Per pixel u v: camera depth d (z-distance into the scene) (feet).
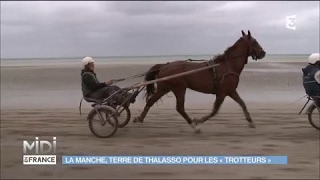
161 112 37.35
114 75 79.82
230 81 27.96
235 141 25.35
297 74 70.08
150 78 28.91
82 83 27.32
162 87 28.37
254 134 27.61
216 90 27.96
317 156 21.58
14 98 48.65
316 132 28.14
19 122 32.78
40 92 54.08
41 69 102.17
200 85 27.89
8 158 21.45
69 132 28.63
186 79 27.99
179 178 17.90
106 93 27.20
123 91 27.40
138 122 29.40
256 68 85.56
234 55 28.12
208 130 29.19
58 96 49.96
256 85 57.06
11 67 117.80
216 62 28.27
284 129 29.30
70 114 36.73
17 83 65.72
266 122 32.14
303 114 35.60
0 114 36.91
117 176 18.25
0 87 60.08
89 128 29.07
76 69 99.86
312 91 27.22
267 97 46.91
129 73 84.43
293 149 23.15
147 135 27.50
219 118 34.09
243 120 33.09
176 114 36.22
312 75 26.89
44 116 35.68
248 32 28.40
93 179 17.83
